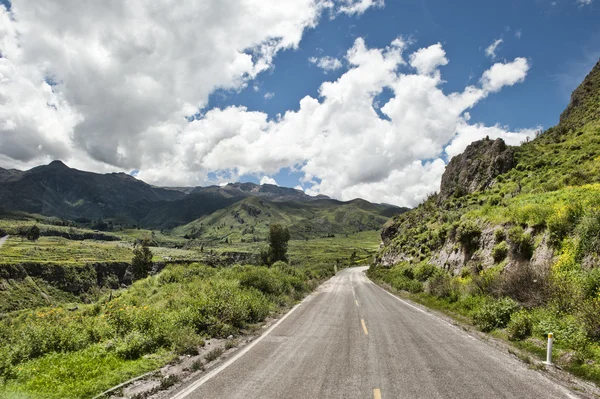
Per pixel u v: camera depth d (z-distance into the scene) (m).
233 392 5.74
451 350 8.55
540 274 12.13
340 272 70.50
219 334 10.60
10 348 8.39
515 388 5.90
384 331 11.05
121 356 8.04
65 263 112.38
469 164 59.75
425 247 37.50
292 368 7.05
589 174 25.28
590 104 53.34
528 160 43.38
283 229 73.31
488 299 13.53
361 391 5.71
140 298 21.75
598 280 10.20
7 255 117.62
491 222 21.38
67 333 9.38
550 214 15.77
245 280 19.94
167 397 5.57
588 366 6.95
